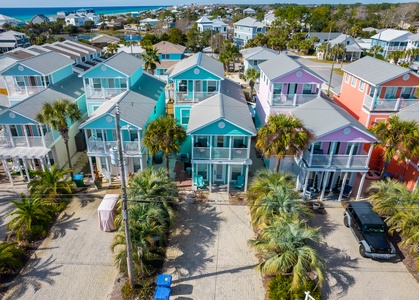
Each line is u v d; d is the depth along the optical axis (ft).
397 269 59.52
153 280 56.13
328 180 83.76
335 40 263.49
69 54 152.05
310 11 465.88
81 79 119.55
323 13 423.64
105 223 67.67
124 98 89.92
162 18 554.87
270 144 68.28
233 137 81.71
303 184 80.48
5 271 58.13
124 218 46.60
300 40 305.53
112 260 61.11
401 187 67.56
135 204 60.13
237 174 87.10
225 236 67.62
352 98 104.99
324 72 191.62
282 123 68.03
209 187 83.05
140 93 100.58
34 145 84.28
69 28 455.22
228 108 84.94
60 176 77.10
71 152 98.78
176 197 69.82
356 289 55.11
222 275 57.88
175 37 285.02
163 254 62.54
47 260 61.05
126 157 84.74
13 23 442.09
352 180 82.84
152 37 273.54
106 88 98.22
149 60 159.02
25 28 390.01
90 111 100.37
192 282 56.34
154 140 74.08
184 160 96.17
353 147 73.26
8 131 83.25
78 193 81.56
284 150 68.23
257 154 100.89
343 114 79.41
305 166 76.74
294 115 84.12
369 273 58.49
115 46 222.89
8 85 104.42
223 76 98.53
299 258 50.24
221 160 78.95
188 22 463.42
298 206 61.00
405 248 64.28
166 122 75.87
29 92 104.27
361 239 63.26
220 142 82.33
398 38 255.50
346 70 106.73
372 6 577.02
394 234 68.03
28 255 62.18
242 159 79.20
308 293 48.11
